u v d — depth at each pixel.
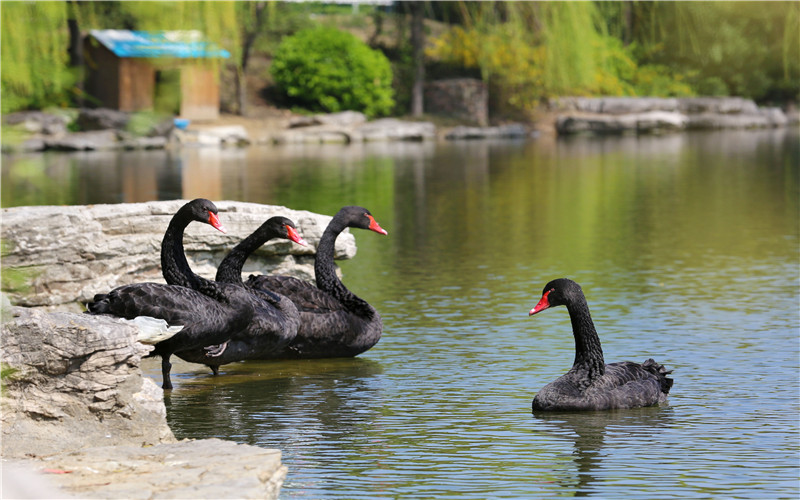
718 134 62.38
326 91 59.50
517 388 11.27
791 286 17.23
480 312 15.52
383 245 22.28
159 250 14.19
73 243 13.41
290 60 59.03
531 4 44.03
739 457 8.73
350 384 11.60
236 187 31.88
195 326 10.80
